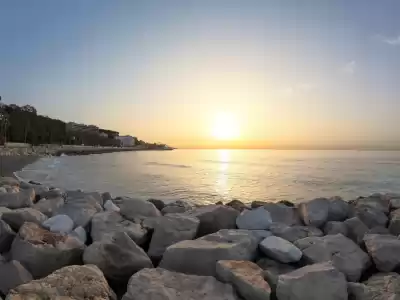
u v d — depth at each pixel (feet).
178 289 8.57
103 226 13.08
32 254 10.07
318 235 12.93
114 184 78.23
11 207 15.70
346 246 11.21
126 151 498.69
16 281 9.18
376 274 10.37
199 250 10.22
